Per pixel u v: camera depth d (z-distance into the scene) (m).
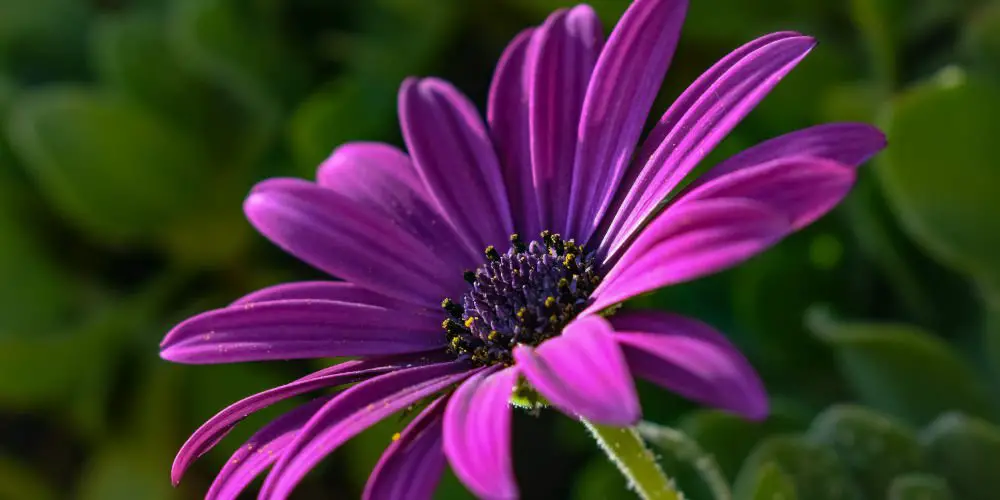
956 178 0.33
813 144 0.27
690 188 0.27
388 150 0.31
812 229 0.36
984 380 0.34
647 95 0.29
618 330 0.26
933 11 0.35
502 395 0.26
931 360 0.33
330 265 0.30
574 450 0.38
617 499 0.34
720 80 0.27
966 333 0.35
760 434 0.34
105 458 0.38
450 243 0.30
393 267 0.30
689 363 0.26
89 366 0.38
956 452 0.32
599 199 0.29
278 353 0.29
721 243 0.26
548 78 0.30
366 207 0.30
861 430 0.32
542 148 0.30
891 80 0.35
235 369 0.38
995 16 0.34
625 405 0.25
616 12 0.36
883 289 0.36
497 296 0.29
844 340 0.33
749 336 0.36
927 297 0.35
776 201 0.26
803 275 0.36
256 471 0.28
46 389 0.38
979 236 0.33
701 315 0.37
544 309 0.29
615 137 0.29
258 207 0.30
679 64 0.38
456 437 0.26
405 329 0.29
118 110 0.38
